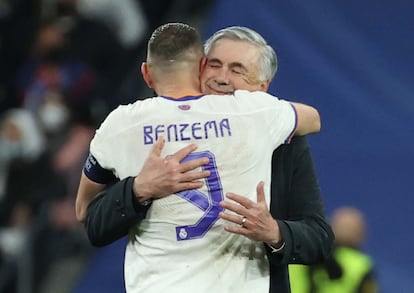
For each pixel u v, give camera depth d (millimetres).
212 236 12773
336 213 26672
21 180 32688
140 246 13055
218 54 13766
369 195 28188
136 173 12969
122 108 13242
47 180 32312
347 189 28250
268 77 13930
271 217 12695
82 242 30094
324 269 25422
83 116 34094
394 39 29500
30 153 33312
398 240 27922
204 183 12781
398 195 28141
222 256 12820
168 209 12797
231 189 12820
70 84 34594
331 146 28562
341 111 28703
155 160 12734
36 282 29672
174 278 12758
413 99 28656
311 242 13055
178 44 13180
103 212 12922
